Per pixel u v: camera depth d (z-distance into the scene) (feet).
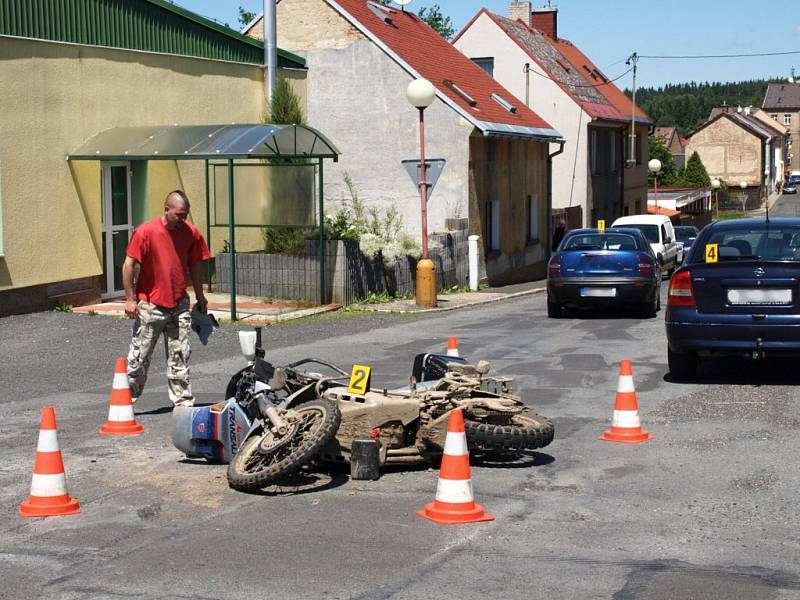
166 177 69.92
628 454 27.53
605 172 160.35
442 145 97.14
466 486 21.74
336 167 101.09
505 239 108.37
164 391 39.19
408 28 114.52
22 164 58.18
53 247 60.54
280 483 24.86
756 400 34.65
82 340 51.83
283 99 77.46
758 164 399.65
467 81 110.93
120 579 18.29
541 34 175.42
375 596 17.30
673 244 109.50
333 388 26.40
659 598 17.17
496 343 51.19
